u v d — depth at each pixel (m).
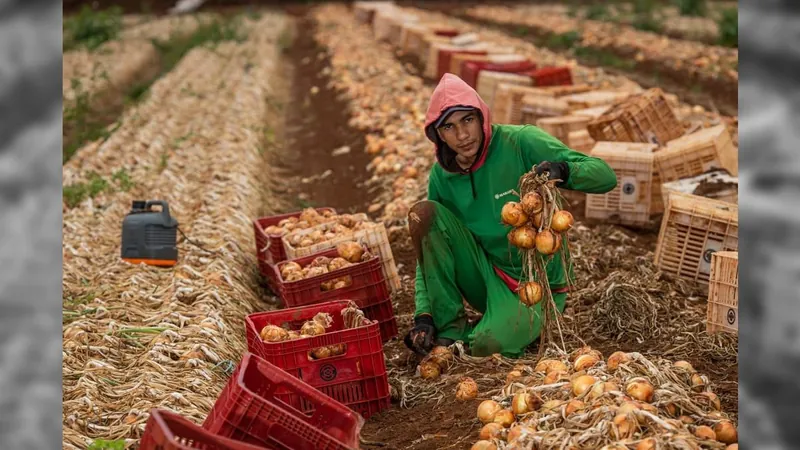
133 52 24.34
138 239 6.61
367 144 12.15
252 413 2.97
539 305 4.69
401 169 9.97
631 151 7.25
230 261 6.77
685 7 29.52
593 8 33.16
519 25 31.77
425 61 19.70
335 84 17.83
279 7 48.34
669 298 5.51
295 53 27.19
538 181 4.18
